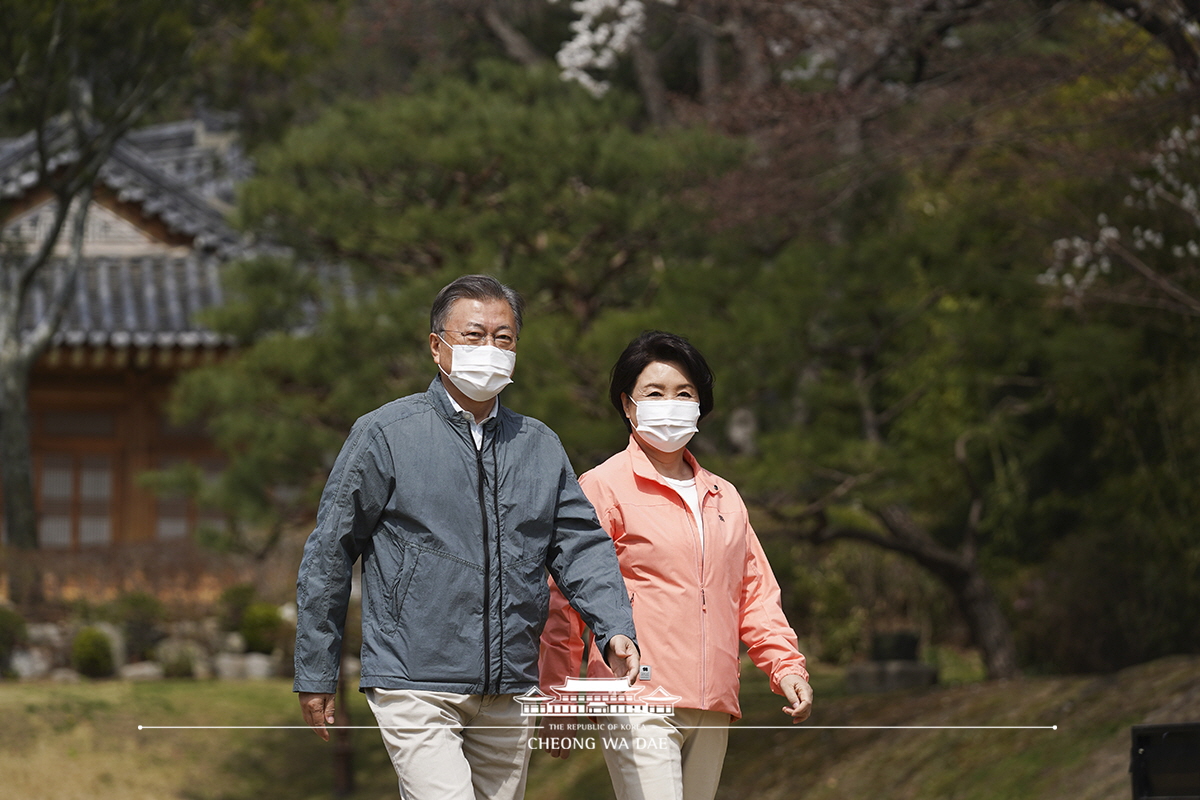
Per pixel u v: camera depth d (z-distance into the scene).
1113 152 16.56
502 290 6.57
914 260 19.53
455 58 42.78
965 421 26.38
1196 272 17.67
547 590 6.47
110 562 29.00
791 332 18.52
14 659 27.34
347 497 6.23
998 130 19.02
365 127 21.47
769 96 19.44
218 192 44.19
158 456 37.50
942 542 30.55
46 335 30.00
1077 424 26.41
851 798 16.41
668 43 38.00
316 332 22.41
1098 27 19.38
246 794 22.62
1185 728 7.73
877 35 20.17
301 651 6.20
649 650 6.95
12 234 34.50
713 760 7.11
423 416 6.36
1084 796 13.06
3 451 29.52
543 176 20.34
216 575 29.48
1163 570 22.44
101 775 22.47
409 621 6.16
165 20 25.42
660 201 20.67
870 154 18.69
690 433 7.15
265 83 30.70
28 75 25.48
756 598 7.43
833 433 18.19
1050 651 24.53
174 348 35.53
